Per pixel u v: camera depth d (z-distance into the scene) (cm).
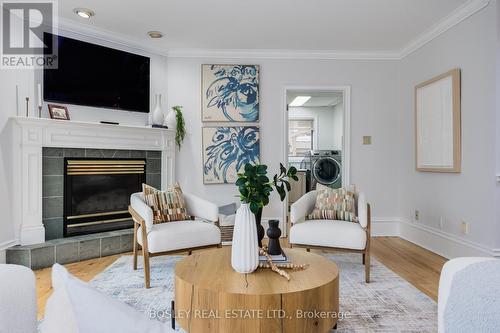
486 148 281
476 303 81
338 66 436
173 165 420
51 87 334
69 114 352
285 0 299
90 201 358
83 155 346
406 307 213
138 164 389
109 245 338
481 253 285
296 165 770
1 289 74
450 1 296
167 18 337
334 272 167
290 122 779
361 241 258
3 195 287
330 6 309
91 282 258
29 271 84
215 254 205
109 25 355
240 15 329
